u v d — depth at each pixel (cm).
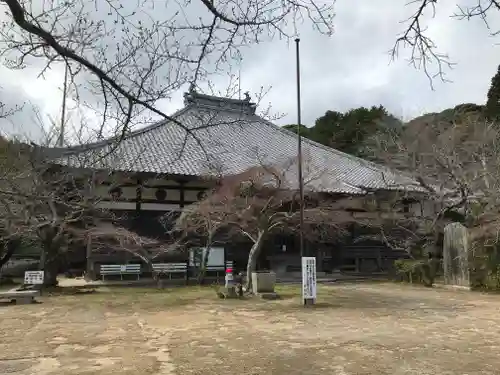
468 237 1577
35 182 1166
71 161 1359
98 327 887
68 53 322
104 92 379
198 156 2053
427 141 2322
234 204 1595
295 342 746
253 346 718
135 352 680
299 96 1415
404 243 2052
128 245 1761
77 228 1666
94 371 579
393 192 2241
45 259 1586
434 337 787
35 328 877
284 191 1727
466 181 1802
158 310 1115
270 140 2664
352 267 2334
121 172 1669
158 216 1975
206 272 1975
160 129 2341
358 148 3650
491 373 570
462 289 1571
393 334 813
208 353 673
